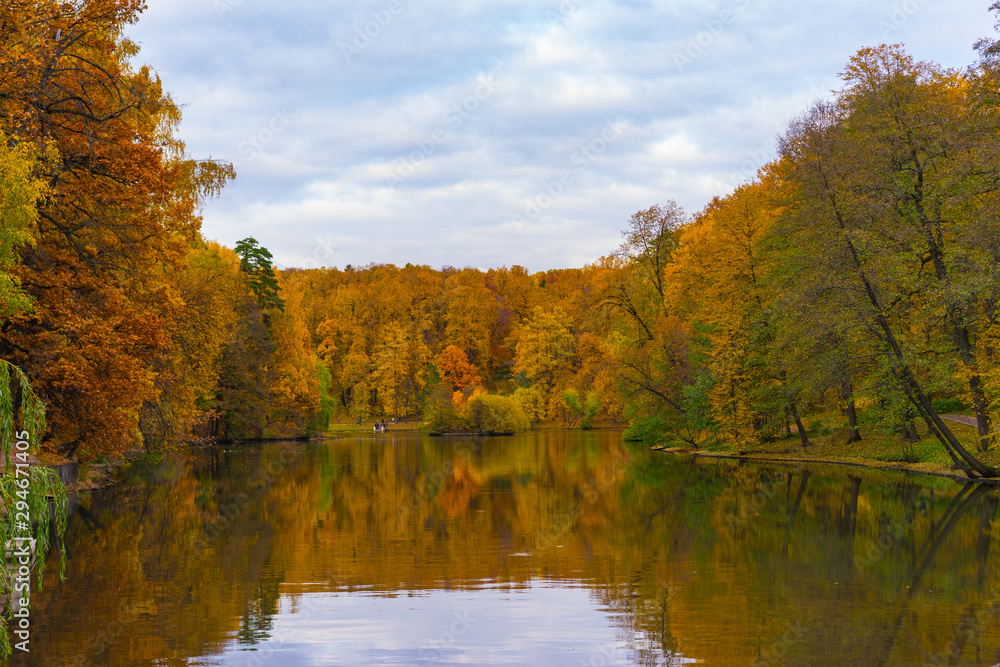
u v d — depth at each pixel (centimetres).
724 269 4481
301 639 1054
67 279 1889
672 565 1525
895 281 2864
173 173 2134
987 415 3053
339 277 13650
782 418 4444
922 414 3008
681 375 4934
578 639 1050
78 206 2064
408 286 12600
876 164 2950
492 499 2616
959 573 1415
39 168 1744
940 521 1975
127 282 2203
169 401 3225
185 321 3177
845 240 2938
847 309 2889
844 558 1564
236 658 977
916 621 1113
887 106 2936
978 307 2895
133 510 2372
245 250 7200
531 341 9925
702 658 964
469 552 1675
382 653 998
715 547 1706
